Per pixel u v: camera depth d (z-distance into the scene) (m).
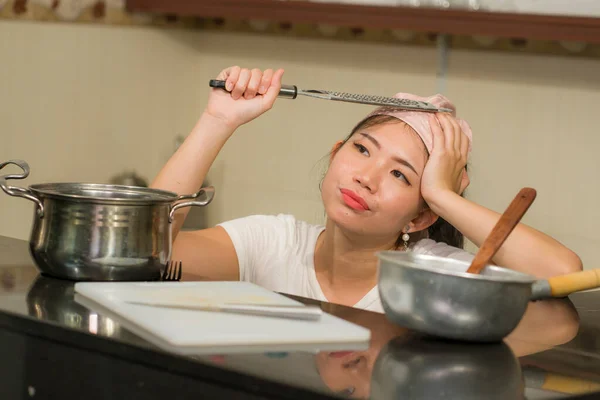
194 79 3.27
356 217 1.49
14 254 1.34
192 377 0.83
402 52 2.87
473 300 0.92
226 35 3.22
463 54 2.76
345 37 2.97
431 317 0.93
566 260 1.40
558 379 0.87
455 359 0.90
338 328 0.96
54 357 0.93
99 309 1.00
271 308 0.99
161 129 3.16
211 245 1.69
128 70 3.00
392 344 0.93
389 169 1.49
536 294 1.01
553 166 2.62
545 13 2.36
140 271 1.16
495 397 0.79
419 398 0.77
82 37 2.82
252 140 3.18
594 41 2.30
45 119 2.74
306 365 0.84
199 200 1.23
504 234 0.99
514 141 2.69
